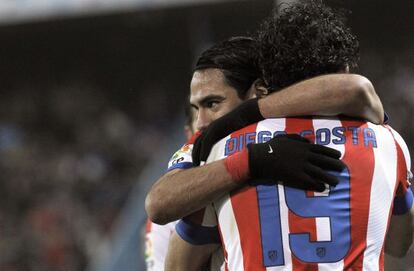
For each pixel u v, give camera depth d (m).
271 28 7.77
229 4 38.56
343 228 7.29
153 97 49.66
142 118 48.91
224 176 7.38
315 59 7.59
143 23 44.00
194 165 7.90
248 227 7.42
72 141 48.22
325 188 7.34
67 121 49.41
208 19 41.28
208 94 8.49
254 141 7.56
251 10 38.56
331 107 7.48
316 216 7.28
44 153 47.16
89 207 41.91
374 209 7.41
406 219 8.00
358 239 7.32
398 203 7.88
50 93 50.97
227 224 7.57
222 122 7.77
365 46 43.91
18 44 48.06
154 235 11.68
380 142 7.66
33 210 42.09
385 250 8.55
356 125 7.62
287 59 7.62
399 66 42.97
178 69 49.22
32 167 45.47
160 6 40.75
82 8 42.16
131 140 47.22
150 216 7.73
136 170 44.94
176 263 8.08
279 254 7.27
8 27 44.56
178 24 43.94
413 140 39.34
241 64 8.49
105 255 35.81
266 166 7.29
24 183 44.41
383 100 41.41
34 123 49.78
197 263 8.06
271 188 7.39
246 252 7.40
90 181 43.72
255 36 8.61
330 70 7.70
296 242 7.26
